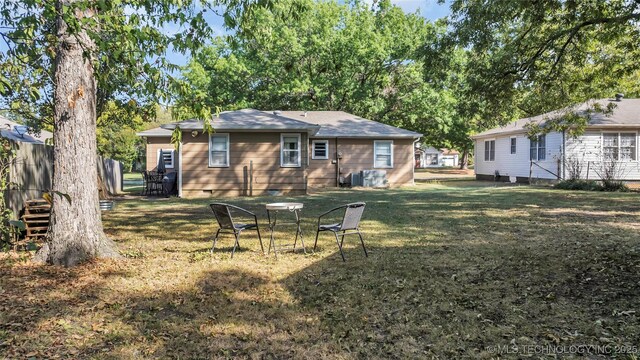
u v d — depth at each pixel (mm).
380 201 13258
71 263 5328
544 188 17109
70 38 5105
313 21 26625
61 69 5312
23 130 12016
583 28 9266
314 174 20562
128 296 4289
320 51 25859
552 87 10961
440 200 13273
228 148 16016
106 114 16922
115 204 13266
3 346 3148
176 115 5750
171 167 22562
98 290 4434
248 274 5113
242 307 4027
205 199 14828
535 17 9148
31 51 4094
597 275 4746
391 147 20719
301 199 14180
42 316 3729
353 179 20297
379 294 4371
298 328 3543
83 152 5473
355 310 3936
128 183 28203
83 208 5488
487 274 5008
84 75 5395
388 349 3145
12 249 6184
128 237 7613
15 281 4637
